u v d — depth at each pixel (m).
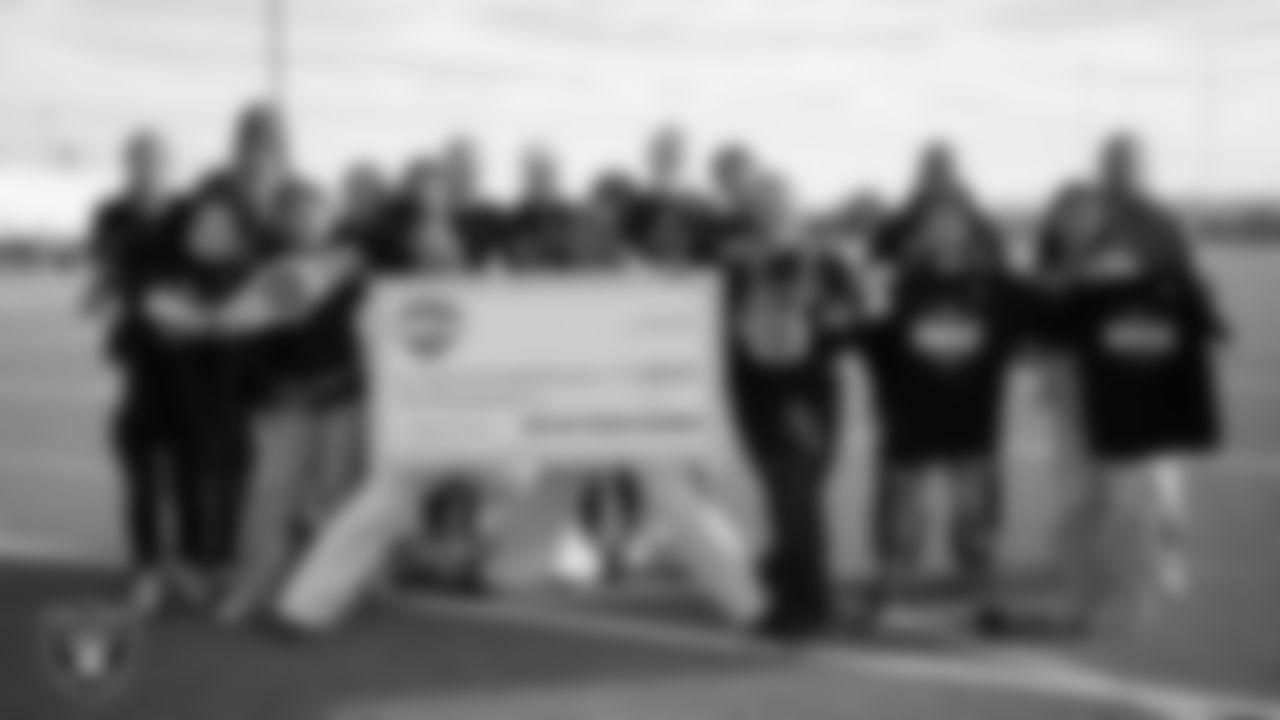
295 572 8.26
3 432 14.58
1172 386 8.05
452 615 8.20
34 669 7.15
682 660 7.46
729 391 8.08
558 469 8.48
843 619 8.15
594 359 8.13
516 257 8.77
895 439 8.48
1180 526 9.66
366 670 7.27
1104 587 8.23
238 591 8.14
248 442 8.53
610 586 8.79
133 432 8.42
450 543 8.92
